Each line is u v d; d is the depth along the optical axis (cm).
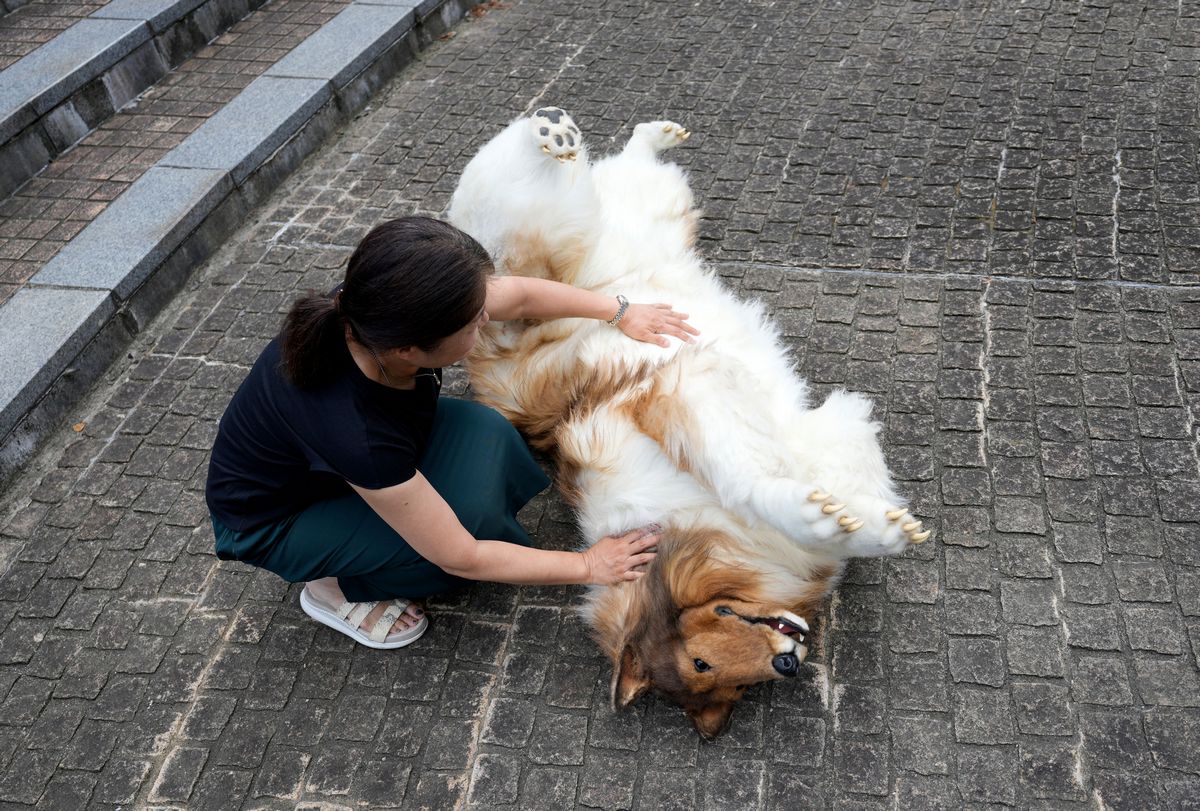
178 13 562
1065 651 251
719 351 283
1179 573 263
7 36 545
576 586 290
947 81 485
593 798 240
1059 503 285
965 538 281
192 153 475
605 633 263
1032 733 237
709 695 237
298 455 231
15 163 469
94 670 283
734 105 493
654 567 252
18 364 360
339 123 534
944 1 558
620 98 514
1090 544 274
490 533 268
